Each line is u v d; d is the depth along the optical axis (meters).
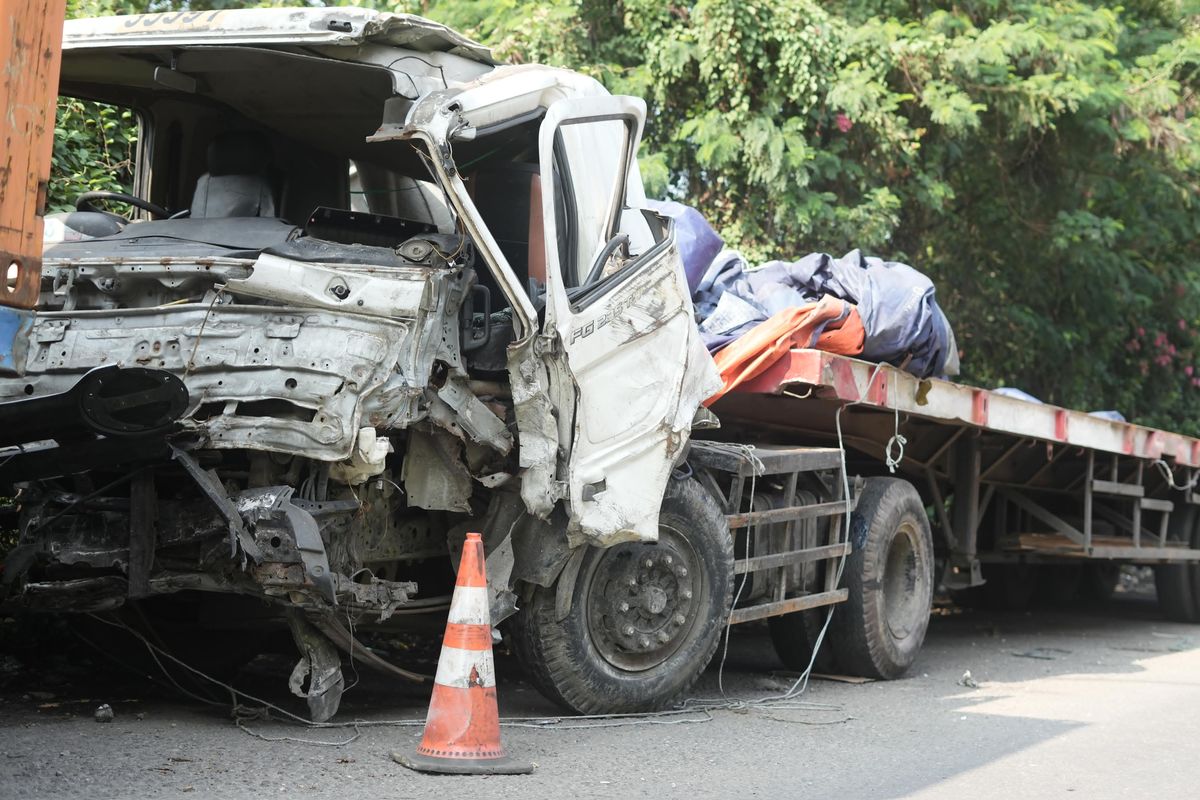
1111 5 18.64
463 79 6.72
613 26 15.18
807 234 14.81
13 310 4.35
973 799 5.45
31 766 5.04
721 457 7.66
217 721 6.18
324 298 5.66
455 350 6.02
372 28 6.15
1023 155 17.62
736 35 14.09
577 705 6.85
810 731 6.88
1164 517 13.38
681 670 7.23
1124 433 12.38
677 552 7.22
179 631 7.07
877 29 15.04
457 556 6.61
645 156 13.98
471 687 5.54
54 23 4.39
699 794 5.31
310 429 5.53
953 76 15.68
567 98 6.56
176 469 5.84
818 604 8.64
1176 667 10.20
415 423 5.96
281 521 5.50
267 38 6.25
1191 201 18.64
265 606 6.55
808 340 8.37
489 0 13.76
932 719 7.42
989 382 19.23
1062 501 13.20
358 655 6.20
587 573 6.75
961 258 18.55
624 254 6.89
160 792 4.79
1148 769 6.16
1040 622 13.66
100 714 6.02
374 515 6.16
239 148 7.13
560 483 6.26
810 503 8.78
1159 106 17.39
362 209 7.79
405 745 5.82
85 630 7.04
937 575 11.36
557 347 6.22
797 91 14.16
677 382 6.95
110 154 9.62
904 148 14.98
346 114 7.04
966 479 11.22
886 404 8.95
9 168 4.24
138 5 11.37
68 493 5.81
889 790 5.54
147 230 6.55
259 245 6.16
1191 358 21.66
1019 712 7.78
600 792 5.23
